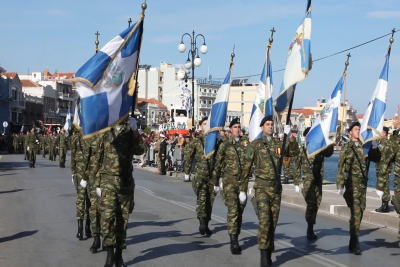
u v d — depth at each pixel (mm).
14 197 17078
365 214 13938
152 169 31781
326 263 8898
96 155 8141
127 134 8039
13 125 70438
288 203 17250
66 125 21031
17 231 11273
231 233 9461
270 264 8438
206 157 10922
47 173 27141
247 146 8766
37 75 113812
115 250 8625
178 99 92188
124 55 7953
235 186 9594
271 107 10547
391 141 10172
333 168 47625
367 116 12359
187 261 8805
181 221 12836
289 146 8727
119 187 7961
